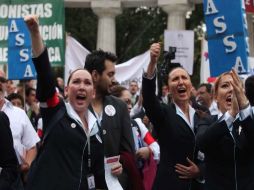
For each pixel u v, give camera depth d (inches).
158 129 390.6
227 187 347.6
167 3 1354.6
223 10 537.3
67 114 311.4
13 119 450.0
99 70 373.1
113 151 366.9
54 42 693.3
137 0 1397.6
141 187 372.5
